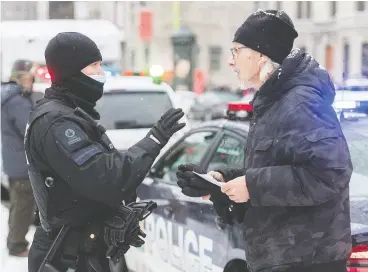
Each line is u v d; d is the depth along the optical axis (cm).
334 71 3250
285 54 255
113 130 701
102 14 3903
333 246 238
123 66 4012
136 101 726
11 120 590
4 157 593
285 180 232
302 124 233
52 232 278
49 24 1538
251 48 256
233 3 3775
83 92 275
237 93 2364
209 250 376
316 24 3428
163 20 3750
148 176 472
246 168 259
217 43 3794
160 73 760
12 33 1502
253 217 251
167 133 267
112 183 254
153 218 446
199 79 2569
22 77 593
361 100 385
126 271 308
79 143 256
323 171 228
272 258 245
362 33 3130
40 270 271
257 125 251
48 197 267
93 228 271
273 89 244
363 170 358
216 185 256
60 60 271
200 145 441
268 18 252
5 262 585
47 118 261
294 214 240
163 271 432
